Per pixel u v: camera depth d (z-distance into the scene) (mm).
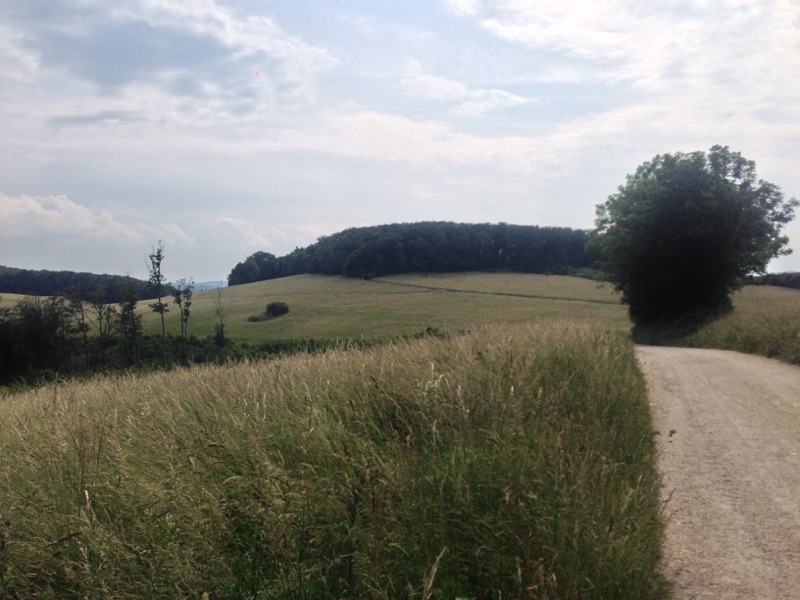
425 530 3701
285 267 101688
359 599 3305
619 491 4453
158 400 6820
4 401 9734
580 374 8336
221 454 4590
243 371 8000
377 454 4680
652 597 3584
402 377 6387
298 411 5664
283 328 58094
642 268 36531
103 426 5445
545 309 61406
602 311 59344
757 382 11211
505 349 8289
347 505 3857
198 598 3367
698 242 33656
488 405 5566
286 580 3424
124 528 3828
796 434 7211
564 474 4219
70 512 4066
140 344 42062
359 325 57188
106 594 3336
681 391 10500
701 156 34844
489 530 3689
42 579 3580
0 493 4383
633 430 6586
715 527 4625
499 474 4242
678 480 5703
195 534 3707
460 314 60219
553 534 3611
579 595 3238
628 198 36969
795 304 19969
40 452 4980
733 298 39281
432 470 4312
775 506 5000
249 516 3910
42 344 38688
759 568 3979
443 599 3314
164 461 4473
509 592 3334
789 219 34656
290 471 4359
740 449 6664
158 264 45000
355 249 86375
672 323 34812
